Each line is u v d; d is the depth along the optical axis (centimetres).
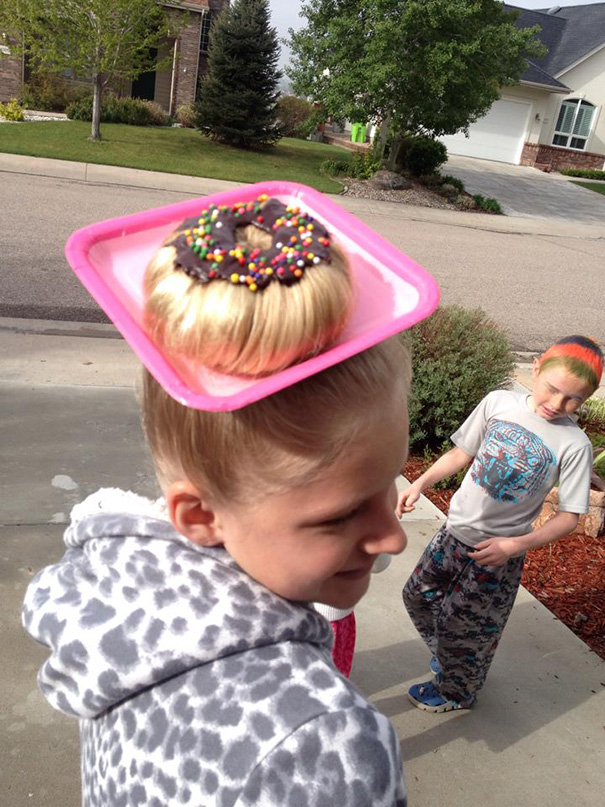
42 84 2403
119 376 488
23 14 1677
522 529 223
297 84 1778
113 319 59
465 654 232
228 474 62
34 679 236
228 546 67
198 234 57
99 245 67
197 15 2534
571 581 343
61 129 1948
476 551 214
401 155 1980
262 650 65
